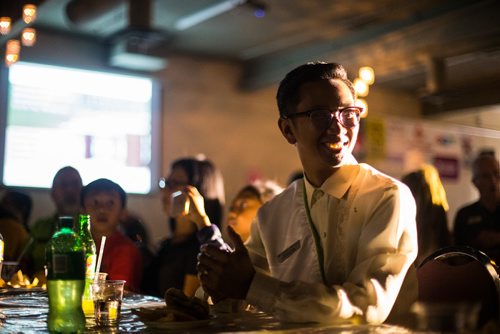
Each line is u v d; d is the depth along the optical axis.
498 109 9.65
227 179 8.23
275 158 8.64
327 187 1.60
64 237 1.41
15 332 1.35
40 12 6.52
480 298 1.62
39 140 6.93
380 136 9.42
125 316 1.60
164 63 7.07
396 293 1.41
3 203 4.12
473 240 3.68
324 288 1.35
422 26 6.27
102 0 5.71
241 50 8.02
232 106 8.38
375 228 1.48
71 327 1.38
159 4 6.29
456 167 10.27
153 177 7.59
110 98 7.39
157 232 7.51
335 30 7.10
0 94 6.75
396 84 9.52
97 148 7.26
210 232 1.96
